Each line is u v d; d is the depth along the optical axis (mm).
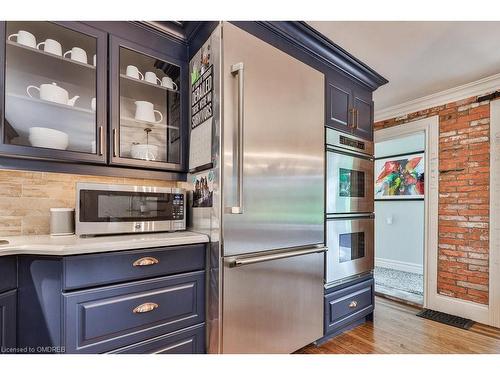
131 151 1693
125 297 1214
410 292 3256
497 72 2354
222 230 1386
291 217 1680
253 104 1514
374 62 2186
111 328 1171
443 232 2752
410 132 3043
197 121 1647
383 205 4734
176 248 1368
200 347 1428
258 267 1514
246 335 1448
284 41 1774
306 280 1772
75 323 1098
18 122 1363
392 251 4590
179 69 1759
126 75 1589
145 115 1718
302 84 1784
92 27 1441
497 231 2402
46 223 1562
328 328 1947
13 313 1116
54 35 1438
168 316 1327
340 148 2107
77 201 1349
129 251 1235
